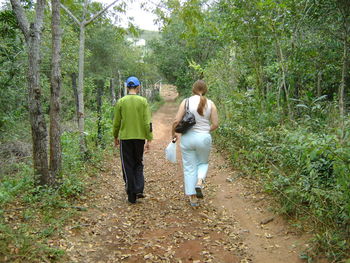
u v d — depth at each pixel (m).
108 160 7.78
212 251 3.42
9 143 8.40
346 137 3.18
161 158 8.68
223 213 4.49
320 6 6.10
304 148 3.21
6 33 7.81
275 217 4.11
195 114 4.55
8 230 3.15
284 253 3.31
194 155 4.67
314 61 6.62
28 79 4.45
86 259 3.17
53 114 4.74
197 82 4.73
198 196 4.62
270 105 6.87
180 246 3.53
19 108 9.78
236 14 6.93
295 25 6.36
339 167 2.94
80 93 7.00
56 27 4.66
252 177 5.71
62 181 4.78
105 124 8.84
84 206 4.48
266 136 5.58
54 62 4.69
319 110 5.95
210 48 18.77
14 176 5.75
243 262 3.20
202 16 7.46
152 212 4.53
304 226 3.73
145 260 3.22
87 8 7.48
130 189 4.80
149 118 4.91
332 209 3.34
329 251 3.02
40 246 3.09
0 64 8.64
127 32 7.89
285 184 4.26
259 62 7.52
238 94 7.86
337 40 6.30
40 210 4.05
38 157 4.55
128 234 3.79
